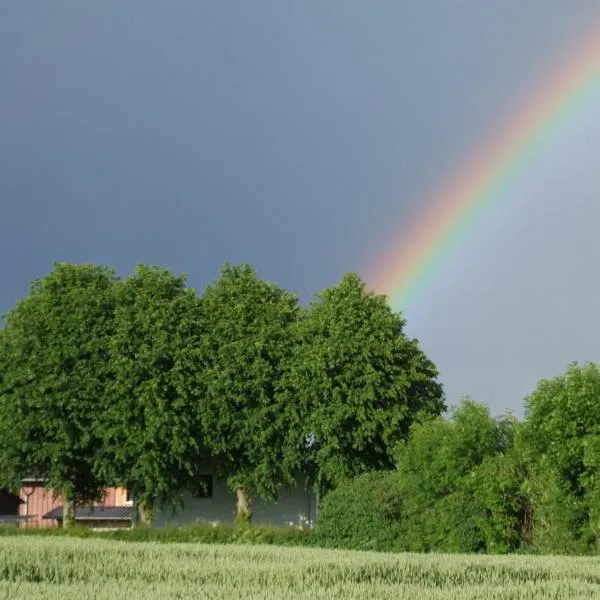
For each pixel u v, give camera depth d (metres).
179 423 46.25
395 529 32.97
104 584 13.68
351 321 47.97
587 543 26.06
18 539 27.45
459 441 30.27
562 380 27.36
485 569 17.12
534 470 28.23
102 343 48.09
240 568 16.42
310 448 47.62
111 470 47.12
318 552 21.78
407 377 48.09
